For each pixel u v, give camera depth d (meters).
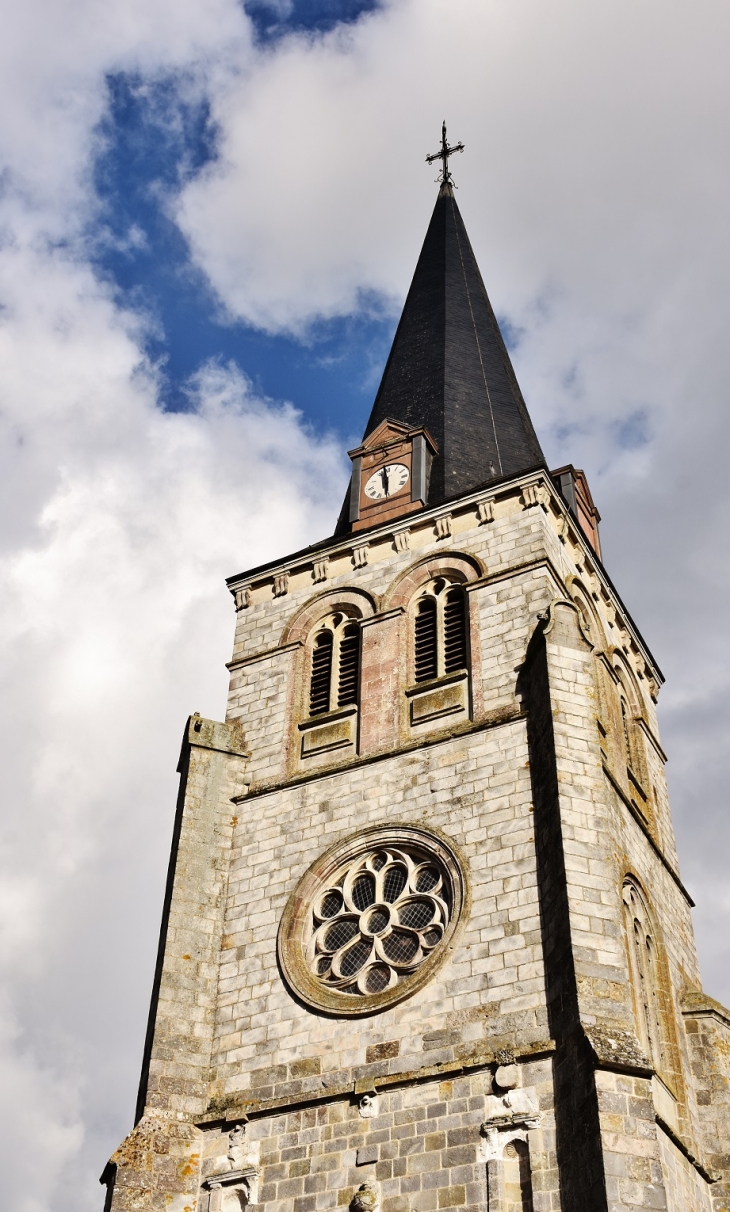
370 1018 34.78
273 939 37.97
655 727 48.81
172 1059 36.03
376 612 44.03
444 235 63.12
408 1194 31.27
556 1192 29.55
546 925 33.84
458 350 55.72
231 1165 33.84
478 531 44.25
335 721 42.19
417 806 38.31
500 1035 32.69
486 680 40.06
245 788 41.97
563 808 34.84
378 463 49.41
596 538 50.53
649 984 37.47
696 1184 34.28
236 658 45.97
